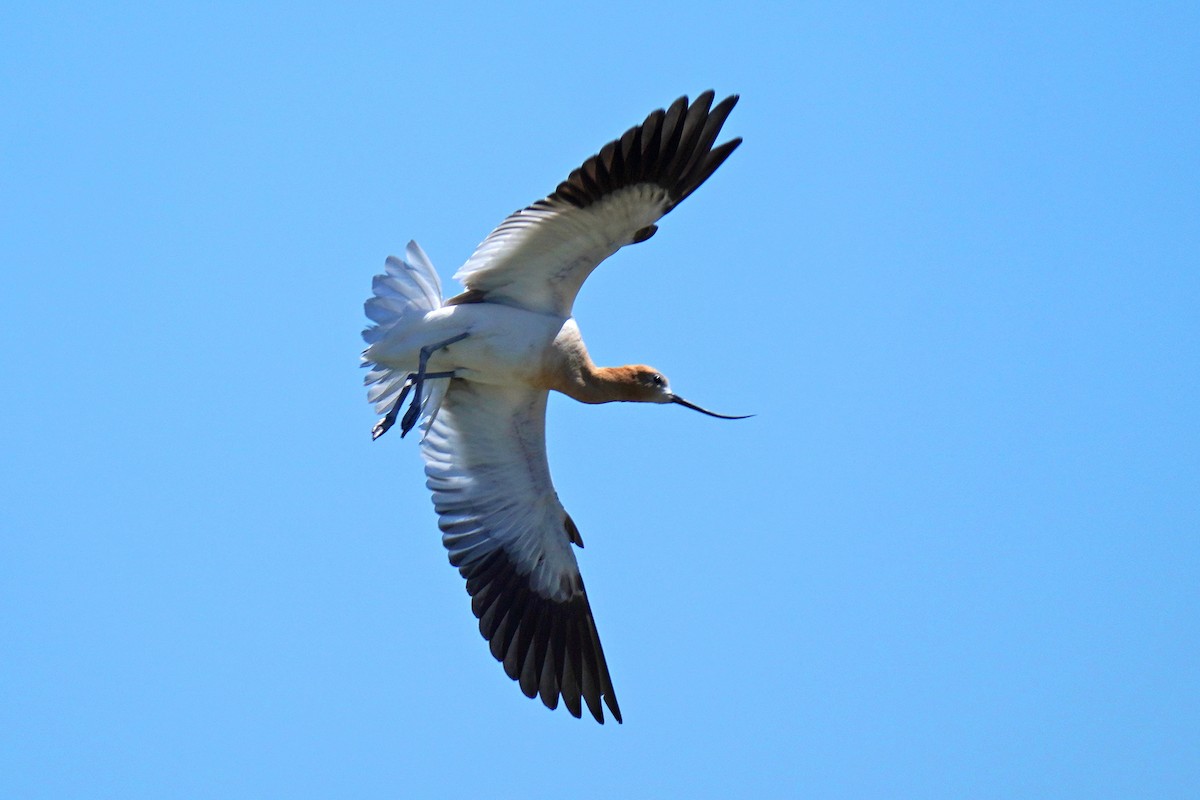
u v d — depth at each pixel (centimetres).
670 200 1219
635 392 1366
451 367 1292
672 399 1391
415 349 1261
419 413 1220
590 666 1428
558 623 1436
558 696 1420
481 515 1420
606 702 1426
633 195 1204
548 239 1232
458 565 1411
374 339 1276
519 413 1364
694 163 1204
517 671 1416
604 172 1180
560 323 1291
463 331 1259
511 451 1393
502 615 1423
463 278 1258
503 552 1429
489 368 1283
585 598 1438
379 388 1339
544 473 1397
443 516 1412
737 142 1206
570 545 1429
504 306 1279
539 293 1283
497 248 1232
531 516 1420
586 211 1207
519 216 1206
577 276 1277
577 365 1303
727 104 1195
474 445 1398
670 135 1188
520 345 1268
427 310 1277
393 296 1286
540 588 1438
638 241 1252
